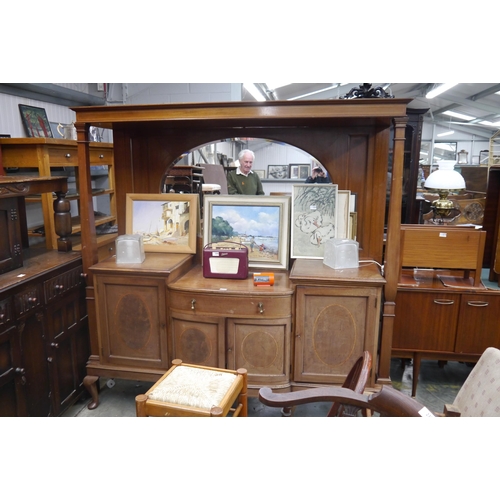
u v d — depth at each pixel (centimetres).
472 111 1025
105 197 371
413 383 261
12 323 187
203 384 181
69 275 230
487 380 148
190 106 204
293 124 238
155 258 249
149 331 232
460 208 357
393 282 210
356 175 243
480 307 247
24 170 282
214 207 254
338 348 217
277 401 128
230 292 212
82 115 219
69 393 235
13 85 299
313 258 246
